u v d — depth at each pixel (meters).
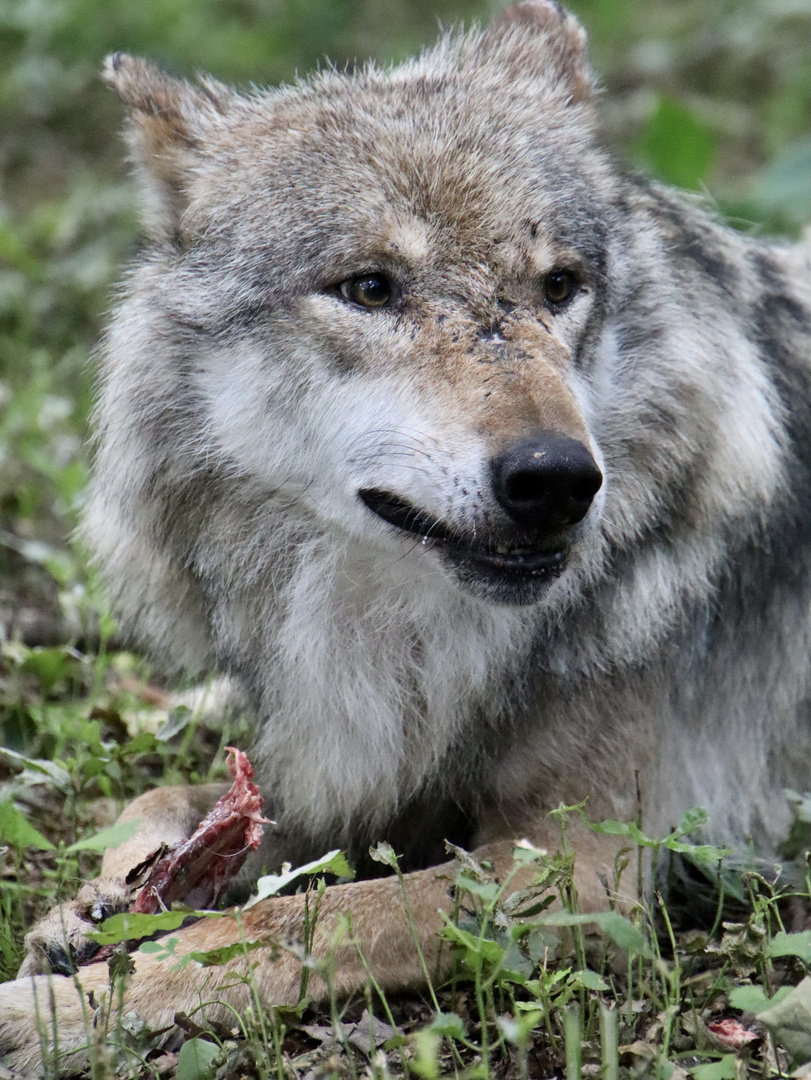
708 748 7.42
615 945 6.27
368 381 6.45
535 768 6.88
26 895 7.00
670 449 6.89
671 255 7.15
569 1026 4.95
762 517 7.21
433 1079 4.51
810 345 7.91
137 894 6.17
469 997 6.03
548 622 6.76
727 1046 5.45
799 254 8.57
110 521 7.41
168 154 7.34
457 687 6.84
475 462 5.99
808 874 6.32
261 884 5.36
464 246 6.52
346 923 5.89
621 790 6.93
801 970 5.95
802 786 7.80
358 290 6.53
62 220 15.11
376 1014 6.01
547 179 6.79
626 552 6.86
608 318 6.83
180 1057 5.31
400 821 7.28
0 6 20.06
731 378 7.05
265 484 6.89
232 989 5.80
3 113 18.44
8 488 10.97
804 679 7.69
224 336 6.84
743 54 20.36
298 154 6.89
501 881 6.39
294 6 20.52
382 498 6.44
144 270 7.26
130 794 8.01
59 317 13.62
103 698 8.88
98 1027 5.61
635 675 6.95
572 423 5.95
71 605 9.18
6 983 5.90
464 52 7.97
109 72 7.59
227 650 7.28
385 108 7.05
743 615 7.39
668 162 13.04
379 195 6.57
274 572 7.03
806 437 7.68
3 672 9.10
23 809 7.48
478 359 6.26
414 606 6.79
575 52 7.85
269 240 6.77
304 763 7.08
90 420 7.71
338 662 6.96
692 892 7.09
